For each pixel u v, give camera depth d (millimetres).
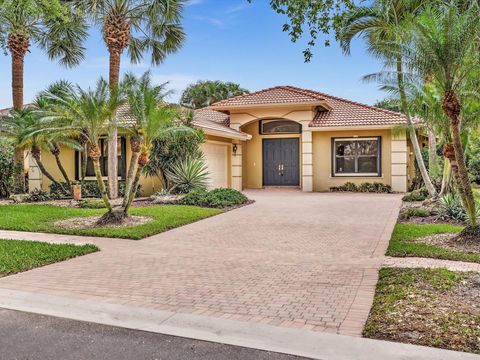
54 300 5797
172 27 19094
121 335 4695
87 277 6938
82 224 12156
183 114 17969
